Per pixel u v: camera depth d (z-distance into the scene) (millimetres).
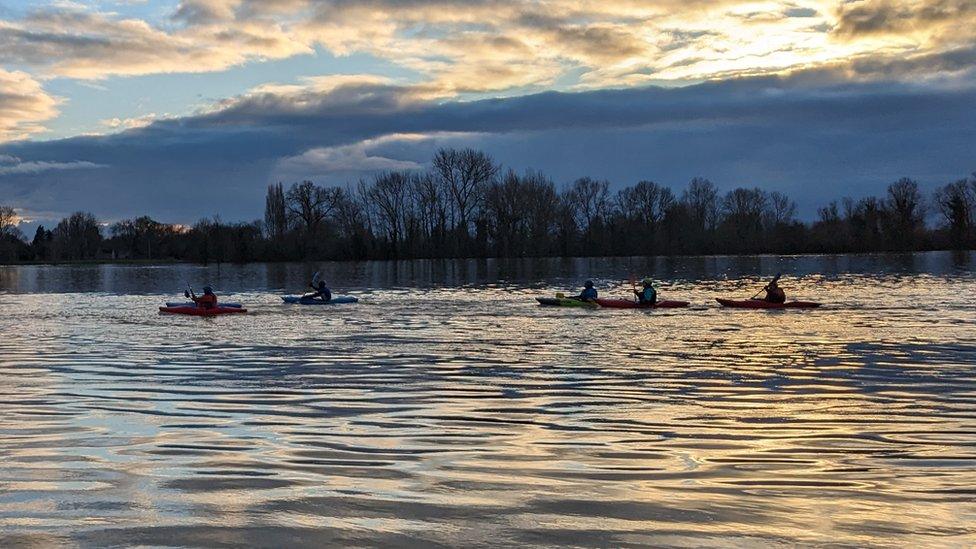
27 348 19141
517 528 6438
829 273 62781
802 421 10539
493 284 52938
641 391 12820
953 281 49094
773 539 6180
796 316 26828
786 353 17359
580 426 10289
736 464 8406
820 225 121125
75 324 26094
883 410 11242
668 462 8484
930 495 7309
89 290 52062
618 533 6320
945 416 10820
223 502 7105
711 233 118688
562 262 98500
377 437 9695
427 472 8102
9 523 6543
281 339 20922
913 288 42500
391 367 15633
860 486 7598
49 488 7516
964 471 8125
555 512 6824
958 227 117188
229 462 8492
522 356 17172
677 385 13367
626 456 8750
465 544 6102
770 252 116812
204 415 11047
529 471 8141
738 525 6492
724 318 26359
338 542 6141
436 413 11164
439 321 26109
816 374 14438
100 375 14750
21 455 8766
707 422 10500
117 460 8562
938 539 6164
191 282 61969
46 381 14062
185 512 6828
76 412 11250
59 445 9250
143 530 6391
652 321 25484
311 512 6836
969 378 13867
